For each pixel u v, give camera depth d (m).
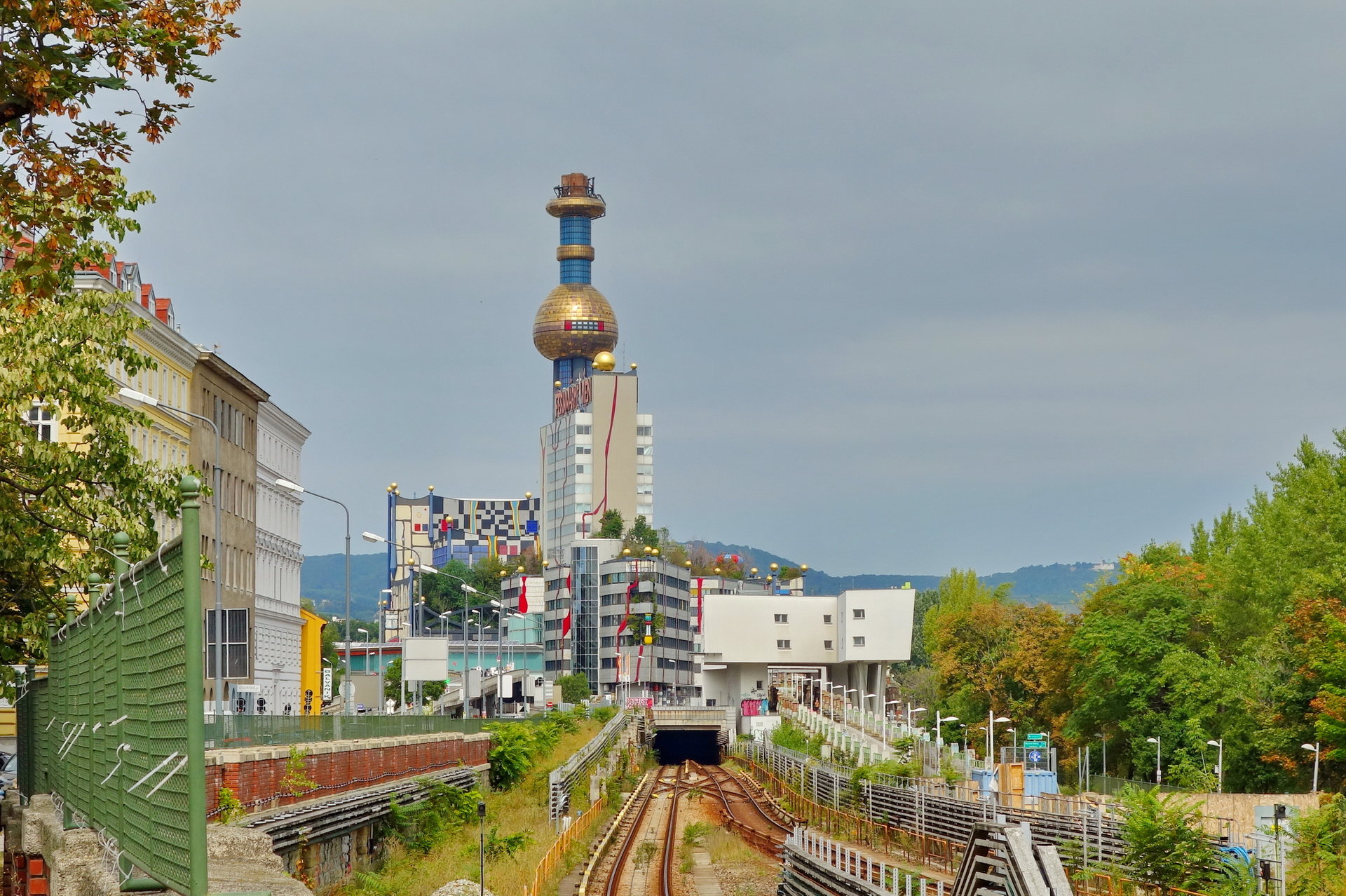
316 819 38.38
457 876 41.62
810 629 186.88
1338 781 67.75
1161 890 32.53
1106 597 96.94
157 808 11.20
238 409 101.38
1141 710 87.56
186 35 18.80
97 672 15.09
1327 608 66.81
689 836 65.88
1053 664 106.31
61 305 32.91
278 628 114.62
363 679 148.62
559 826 59.56
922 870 45.91
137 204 30.69
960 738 120.94
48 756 22.16
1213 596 89.38
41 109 18.14
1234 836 41.25
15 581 32.16
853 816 64.06
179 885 10.26
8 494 31.83
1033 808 51.78
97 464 32.81
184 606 9.98
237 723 40.66
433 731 64.38
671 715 163.75
